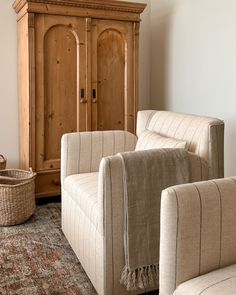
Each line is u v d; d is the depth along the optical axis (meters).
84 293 1.82
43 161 3.04
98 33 3.09
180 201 1.16
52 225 2.67
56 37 2.95
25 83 2.99
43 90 2.95
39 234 2.51
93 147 2.39
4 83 3.28
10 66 3.28
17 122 3.38
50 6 2.85
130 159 1.67
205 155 1.96
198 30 3.20
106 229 1.66
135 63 3.29
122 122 3.32
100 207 1.66
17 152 3.42
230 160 2.96
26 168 3.08
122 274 1.70
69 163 2.34
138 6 3.16
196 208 1.18
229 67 2.90
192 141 2.03
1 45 3.22
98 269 1.73
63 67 3.01
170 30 3.59
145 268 1.71
